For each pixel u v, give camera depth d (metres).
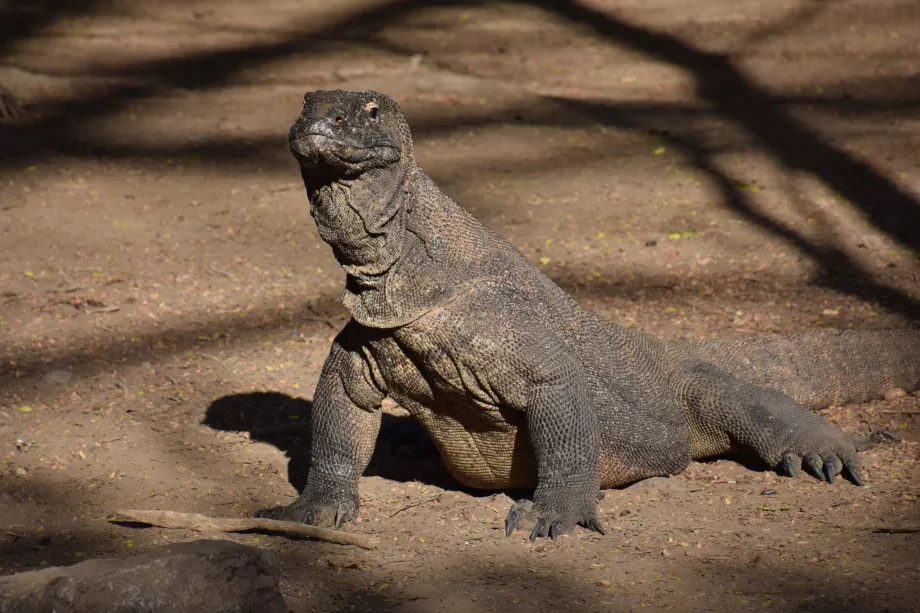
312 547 10.16
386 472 12.80
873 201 22.16
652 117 27.98
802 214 22.02
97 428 13.74
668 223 22.09
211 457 12.92
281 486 12.09
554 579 9.14
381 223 9.94
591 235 21.72
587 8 33.97
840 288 18.50
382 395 11.24
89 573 7.64
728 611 8.32
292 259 20.92
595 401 11.55
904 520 10.12
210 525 10.55
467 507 11.21
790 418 12.26
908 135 25.20
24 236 21.53
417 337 10.30
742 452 12.63
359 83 29.80
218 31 33.38
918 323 16.55
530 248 21.20
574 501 10.41
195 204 23.41
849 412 14.04
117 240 21.55
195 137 27.03
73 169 25.02
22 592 7.51
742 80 29.73
